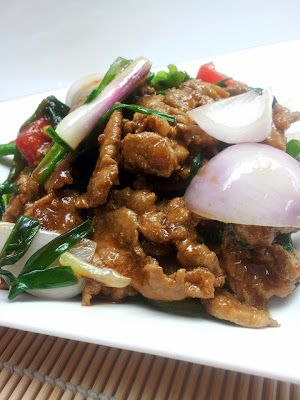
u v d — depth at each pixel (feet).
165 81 0.52
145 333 0.33
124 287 0.39
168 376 0.38
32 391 0.39
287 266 0.39
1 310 0.36
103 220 0.42
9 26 0.88
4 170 0.56
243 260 0.40
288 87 0.57
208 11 0.85
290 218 0.37
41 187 0.45
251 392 0.36
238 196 0.37
